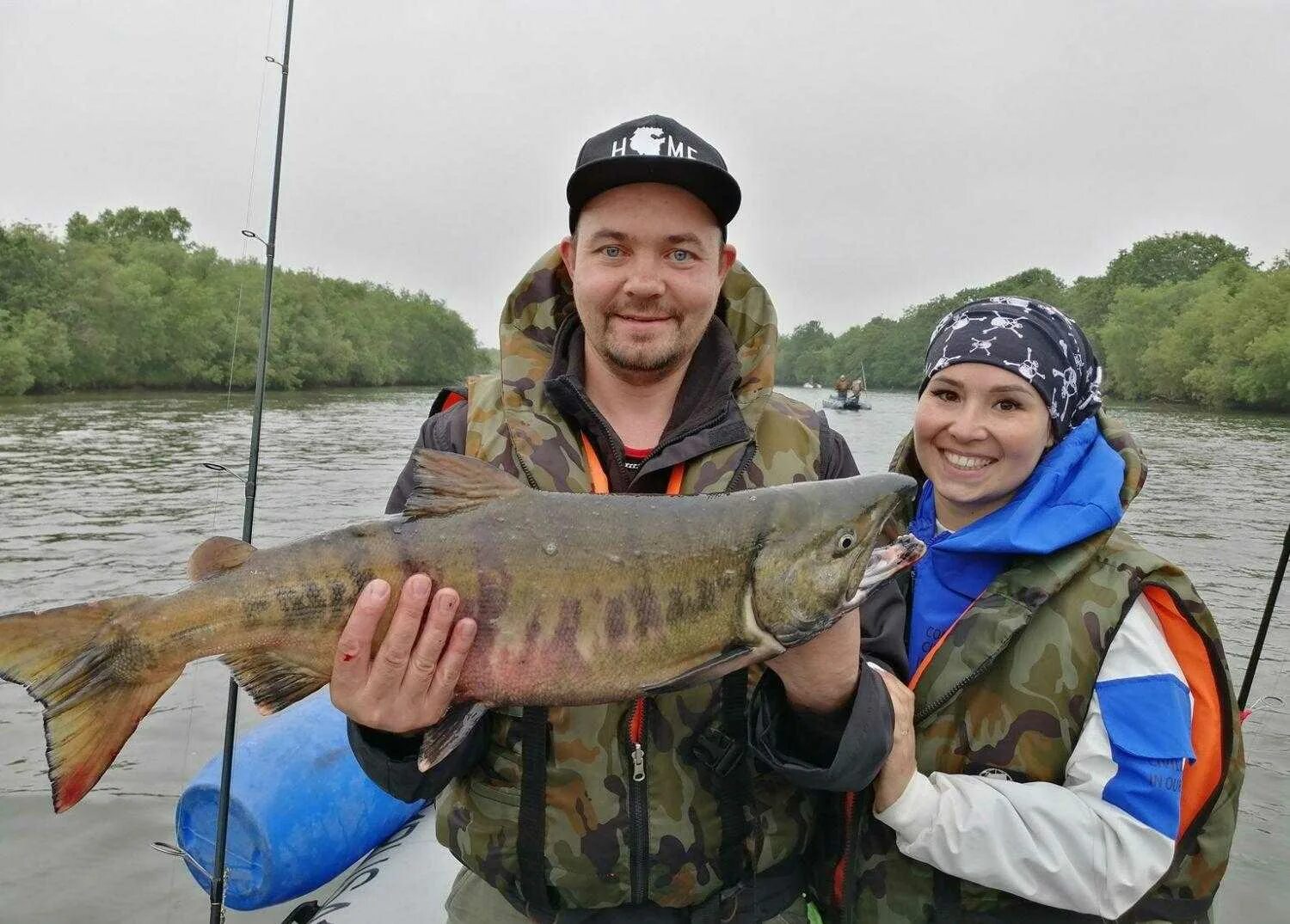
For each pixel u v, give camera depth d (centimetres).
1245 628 305
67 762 78
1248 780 202
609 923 86
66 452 698
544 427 93
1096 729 85
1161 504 551
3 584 326
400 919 118
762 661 80
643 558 79
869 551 81
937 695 92
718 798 85
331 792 138
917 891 91
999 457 95
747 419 94
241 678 81
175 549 381
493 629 78
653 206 88
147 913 157
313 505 498
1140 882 82
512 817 86
